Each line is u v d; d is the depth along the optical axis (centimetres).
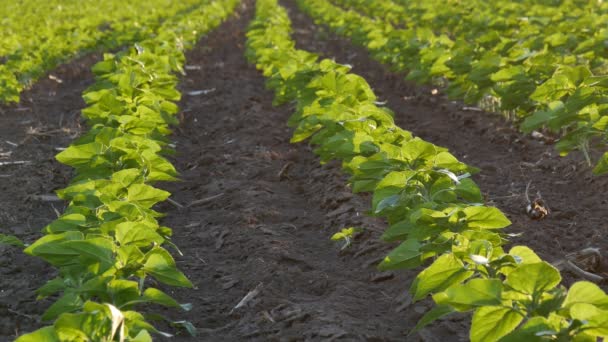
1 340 221
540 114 295
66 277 213
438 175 238
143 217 231
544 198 294
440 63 412
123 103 314
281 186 312
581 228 272
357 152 263
